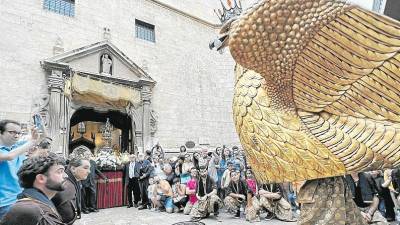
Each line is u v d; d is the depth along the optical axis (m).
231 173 7.40
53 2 11.23
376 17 1.40
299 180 1.80
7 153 2.63
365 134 1.57
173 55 15.17
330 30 1.48
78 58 11.20
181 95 14.94
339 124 1.65
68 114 10.65
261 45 1.58
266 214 7.25
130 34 13.65
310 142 1.72
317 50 1.54
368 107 1.56
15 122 2.91
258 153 1.98
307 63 1.58
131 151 12.76
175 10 15.77
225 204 7.22
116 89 12.10
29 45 10.22
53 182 1.75
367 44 1.44
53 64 10.34
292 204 7.20
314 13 1.48
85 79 11.16
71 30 11.47
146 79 13.27
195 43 16.31
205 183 7.42
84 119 12.84
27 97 9.84
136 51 13.73
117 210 8.59
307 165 1.75
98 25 12.41
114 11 13.16
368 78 1.51
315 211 1.86
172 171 9.00
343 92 1.60
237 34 1.58
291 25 1.52
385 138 1.51
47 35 10.75
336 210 1.81
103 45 12.01
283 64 1.62
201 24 16.95
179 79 15.09
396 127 1.51
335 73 1.55
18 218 1.48
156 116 13.62
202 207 6.93
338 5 1.45
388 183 5.36
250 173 7.00
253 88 2.01
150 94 13.50
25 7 10.35
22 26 10.17
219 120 16.05
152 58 14.27
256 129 1.96
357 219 1.86
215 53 17.06
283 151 1.83
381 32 1.40
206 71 16.36
